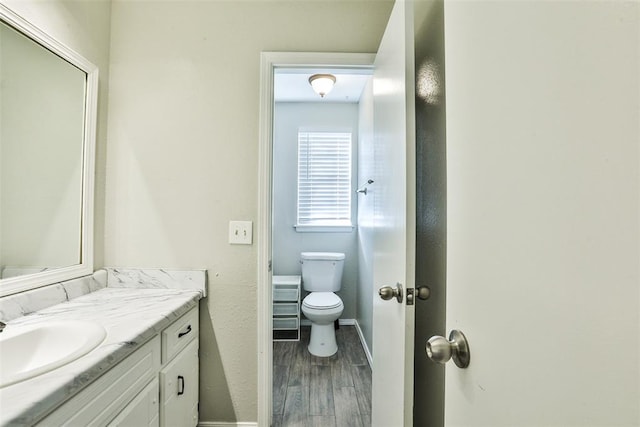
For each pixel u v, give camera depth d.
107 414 0.85
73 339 0.95
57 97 1.25
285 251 3.08
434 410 1.07
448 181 0.61
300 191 3.08
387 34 1.21
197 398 1.49
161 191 1.53
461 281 0.55
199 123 1.54
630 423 0.27
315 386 1.97
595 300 0.30
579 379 0.31
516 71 0.41
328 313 2.36
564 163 0.33
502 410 0.43
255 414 1.55
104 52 1.49
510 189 0.42
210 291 1.54
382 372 1.24
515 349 0.41
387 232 1.19
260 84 1.52
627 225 0.27
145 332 0.98
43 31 1.16
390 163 1.15
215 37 1.54
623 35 0.27
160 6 1.53
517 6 0.41
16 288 1.08
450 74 0.60
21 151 1.11
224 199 1.54
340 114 3.09
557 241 0.34
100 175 1.49
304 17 1.54
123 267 1.52
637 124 0.26
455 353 0.55
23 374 0.69
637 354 0.26
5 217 1.05
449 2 0.61
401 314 0.99
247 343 1.54
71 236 1.33
